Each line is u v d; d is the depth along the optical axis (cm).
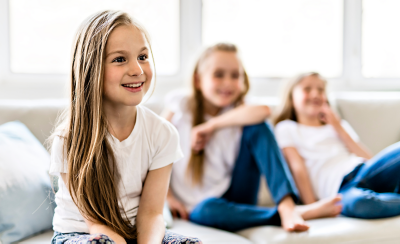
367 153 155
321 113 168
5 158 101
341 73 219
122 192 89
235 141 139
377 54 223
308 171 153
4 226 94
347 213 122
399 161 128
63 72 182
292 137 160
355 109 172
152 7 194
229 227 118
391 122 170
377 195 120
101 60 80
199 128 137
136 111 92
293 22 213
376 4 221
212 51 146
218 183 138
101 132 84
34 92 176
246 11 207
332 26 217
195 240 75
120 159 88
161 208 91
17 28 177
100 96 81
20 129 116
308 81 168
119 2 189
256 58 210
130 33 82
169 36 198
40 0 179
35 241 96
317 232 106
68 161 83
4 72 174
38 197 102
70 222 86
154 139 93
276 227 114
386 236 105
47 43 181
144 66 85
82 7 183
